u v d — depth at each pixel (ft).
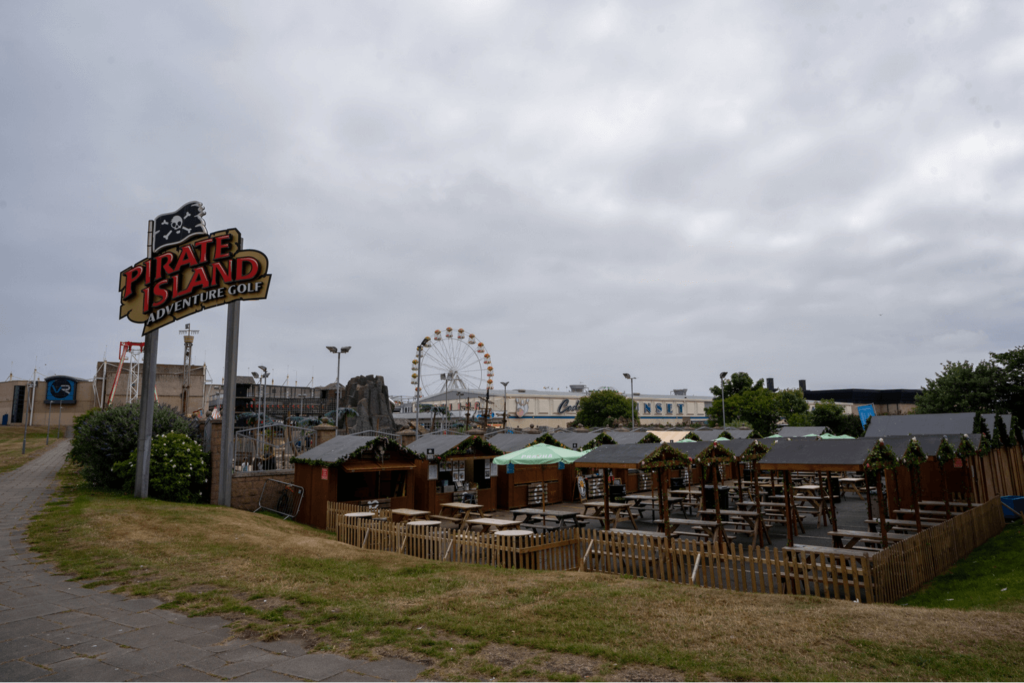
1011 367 139.44
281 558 43.60
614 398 309.63
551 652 24.35
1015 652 24.03
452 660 23.44
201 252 77.25
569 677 21.52
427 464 84.58
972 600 35.27
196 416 100.68
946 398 145.69
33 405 272.31
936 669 22.36
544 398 432.66
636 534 42.57
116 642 25.54
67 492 72.13
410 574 39.96
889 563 36.32
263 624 28.09
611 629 27.12
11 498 67.21
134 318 75.25
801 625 27.73
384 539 54.60
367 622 28.27
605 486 50.24
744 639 25.75
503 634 26.50
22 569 38.52
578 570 45.03
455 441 89.35
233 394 76.79
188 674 21.98
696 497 78.28
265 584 35.47
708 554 38.40
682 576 39.45
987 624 27.84
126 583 35.47
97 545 44.52
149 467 72.38
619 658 23.34
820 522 71.82
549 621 28.40
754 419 232.73
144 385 72.90
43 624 27.96
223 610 30.17
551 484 99.96
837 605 31.76
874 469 43.39
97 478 77.10
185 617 29.19
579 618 28.94
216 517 61.21
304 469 77.97
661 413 479.82
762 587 36.01
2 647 24.86
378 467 76.18
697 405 512.63
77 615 29.35
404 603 31.76
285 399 276.62
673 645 24.94
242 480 78.64
